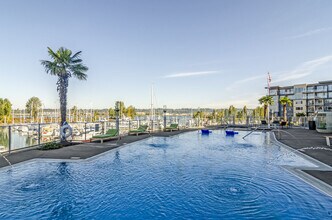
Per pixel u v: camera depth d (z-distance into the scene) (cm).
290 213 436
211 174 727
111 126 2083
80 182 632
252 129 2680
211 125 3509
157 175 716
